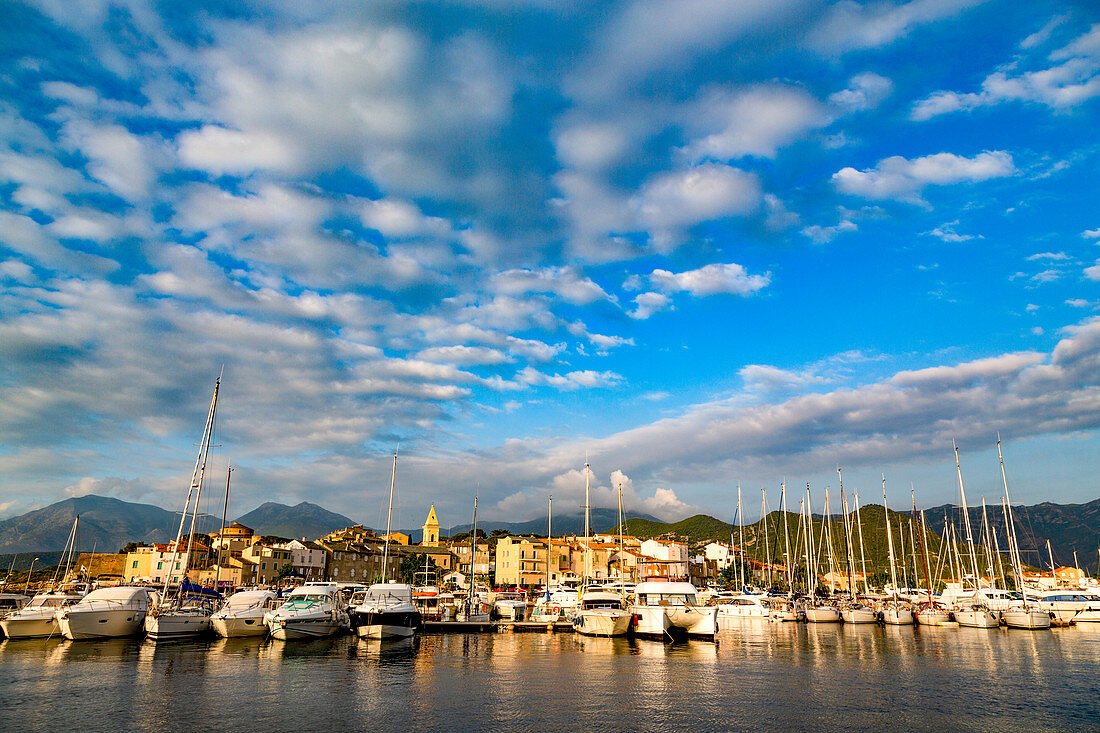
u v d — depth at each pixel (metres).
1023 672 45.16
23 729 27.31
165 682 37.09
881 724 30.36
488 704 33.03
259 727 28.17
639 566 151.50
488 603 83.38
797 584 144.38
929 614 86.00
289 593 64.62
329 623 58.44
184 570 64.19
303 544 164.75
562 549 162.88
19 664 42.12
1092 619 87.50
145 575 139.88
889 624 86.00
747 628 81.69
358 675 40.69
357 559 174.38
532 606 94.94
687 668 45.50
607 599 75.25
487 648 55.66
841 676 42.84
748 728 29.34
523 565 158.12
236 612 57.69
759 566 178.75
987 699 35.84
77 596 64.50
